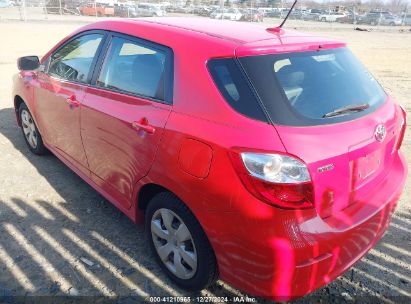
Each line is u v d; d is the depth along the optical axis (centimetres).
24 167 461
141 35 306
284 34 288
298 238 214
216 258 245
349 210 244
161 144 260
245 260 226
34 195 400
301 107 235
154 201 280
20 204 383
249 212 216
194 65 258
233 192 221
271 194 211
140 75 297
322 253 221
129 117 289
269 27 312
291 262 215
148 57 293
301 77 253
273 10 5022
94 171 354
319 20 4741
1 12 3534
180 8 4694
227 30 289
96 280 290
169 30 292
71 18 3080
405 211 397
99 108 322
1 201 386
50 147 443
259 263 221
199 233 251
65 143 397
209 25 307
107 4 4081
